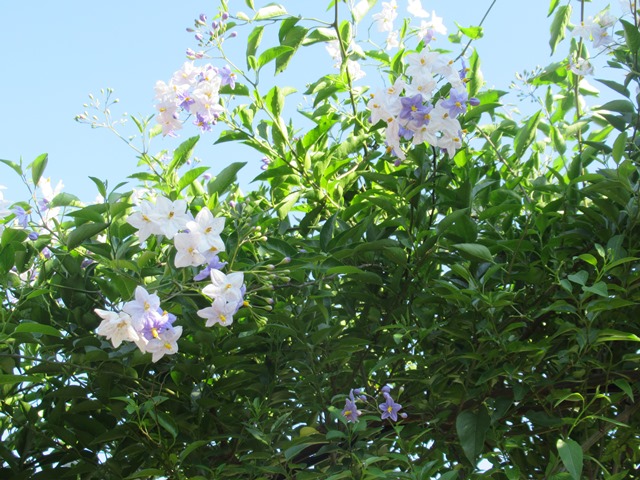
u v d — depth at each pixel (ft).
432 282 8.75
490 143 9.21
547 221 8.40
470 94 8.74
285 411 8.87
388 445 8.65
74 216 8.14
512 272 8.55
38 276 8.29
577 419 7.35
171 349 6.77
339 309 9.16
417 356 8.02
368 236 8.83
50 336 8.03
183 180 9.15
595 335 7.28
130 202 8.63
